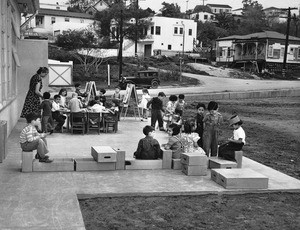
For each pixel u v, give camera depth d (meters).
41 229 5.36
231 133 15.96
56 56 48.12
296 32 82.19
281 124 19.55
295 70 61.12
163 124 15.19
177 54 66.25
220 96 32.12
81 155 9.94
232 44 64.88
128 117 18.55
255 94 33.88
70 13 76.69
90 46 47.97
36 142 8.20
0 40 10.59
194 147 9.45
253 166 9.71
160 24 67.75
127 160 8.80
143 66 51.41
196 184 7.83
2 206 6.14
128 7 62.22
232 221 6.18
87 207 6.54
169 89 36.66
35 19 73.44
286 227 6.04
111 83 41.88
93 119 13.30
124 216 6.20
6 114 11.75
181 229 5.77
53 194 6.81
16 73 15.66
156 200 7.03
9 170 8.23
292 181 8.40
